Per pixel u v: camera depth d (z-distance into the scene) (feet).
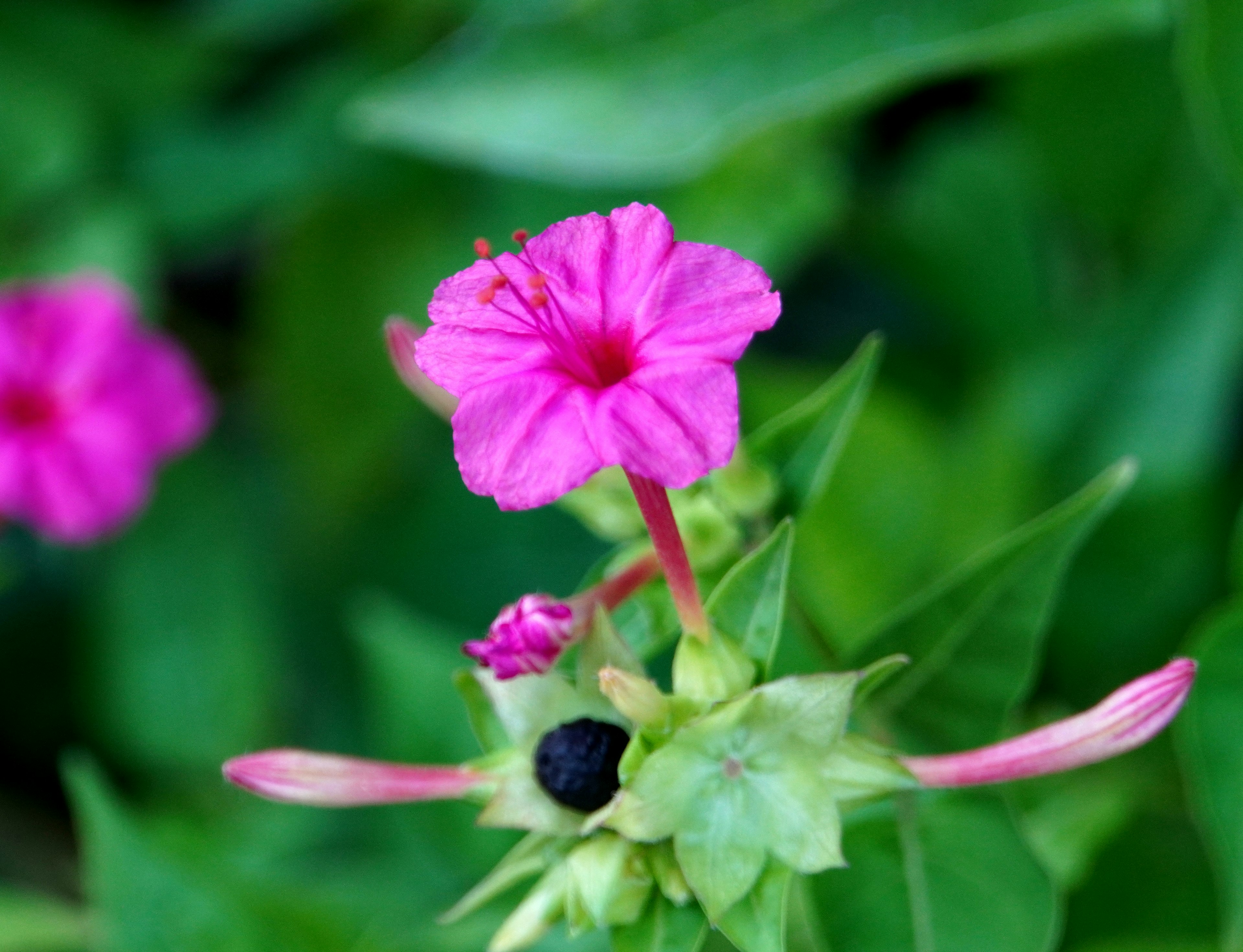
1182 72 1.59
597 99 1.69
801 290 1.88
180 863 1.65
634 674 1.47
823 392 1.52
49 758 2.03
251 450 2.08
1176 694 1.44
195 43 2.02
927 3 1.65
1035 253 1.83
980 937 1.50
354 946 1.65
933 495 1.73
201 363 2.10
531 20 1.70
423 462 2.02
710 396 1.40
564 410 1.41
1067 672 1.74
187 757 1.98
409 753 1.65
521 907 1.47
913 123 1.86
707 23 1.68
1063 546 1.50
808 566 1.71
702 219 1.79
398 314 1.92
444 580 1.99
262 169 1.93
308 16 2.00
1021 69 1.77
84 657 2.05
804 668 1.56
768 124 1.66
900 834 1.52
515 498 1.40
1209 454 1.73
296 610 2.03
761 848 1.44
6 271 1.95
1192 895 1.65
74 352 1.85
